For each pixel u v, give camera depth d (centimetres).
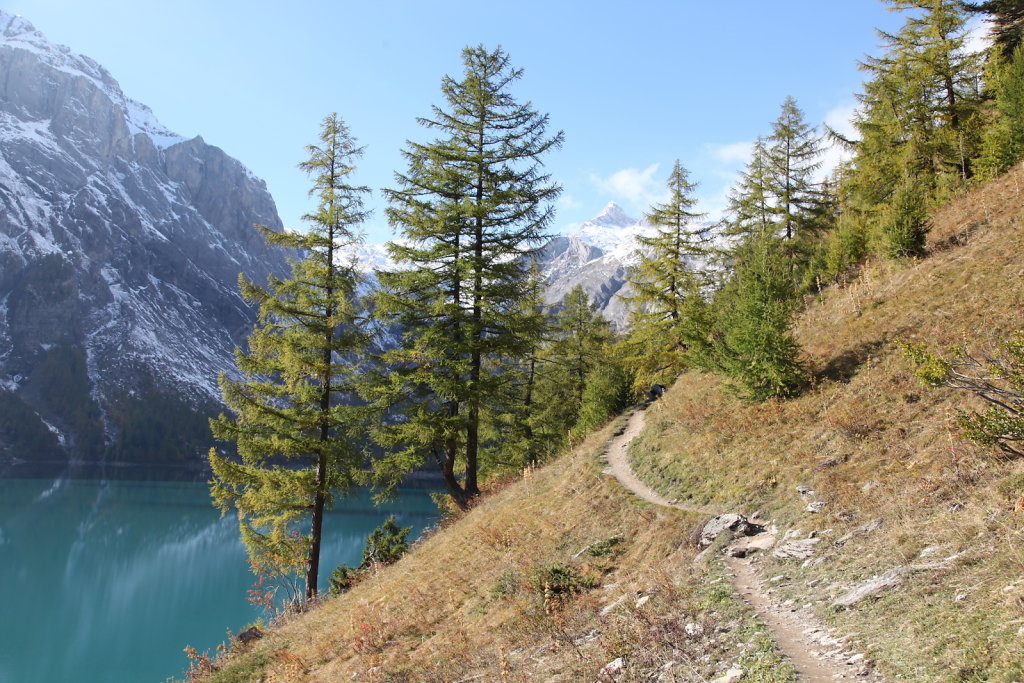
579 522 1423
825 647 624
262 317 2238
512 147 2238
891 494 950
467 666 926
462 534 1734
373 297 2241
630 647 760
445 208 2164
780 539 997
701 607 822
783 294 1712
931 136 2544
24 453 15812
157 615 4531
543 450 2902
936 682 485
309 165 2328
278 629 1708
